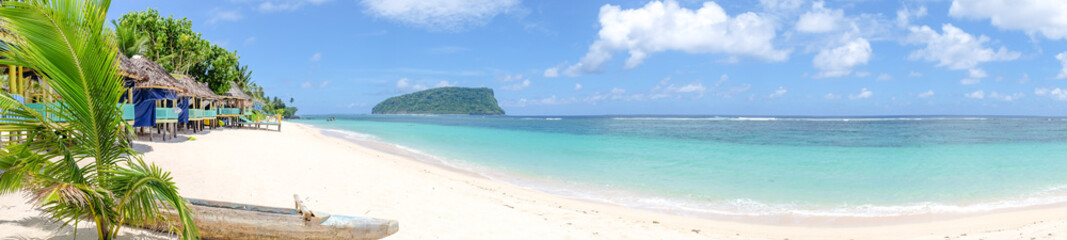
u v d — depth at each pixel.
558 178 14.67
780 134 45.31
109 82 4.01
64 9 3.52
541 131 49.59
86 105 3.91
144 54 30.12
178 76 24.78
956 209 10.55
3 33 3.54
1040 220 9.10
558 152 23.62
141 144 14.09
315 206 7.85
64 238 4.50
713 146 28.81
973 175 16.05
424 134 39.81
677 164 18.64
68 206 4.10
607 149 25.70
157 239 4.75
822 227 9.00
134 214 4.12
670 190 12.70
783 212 10.22
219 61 35.91
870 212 10.27
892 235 8.32
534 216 8.41
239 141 18.25
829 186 13.54
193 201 5.29
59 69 3.64
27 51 3.48
